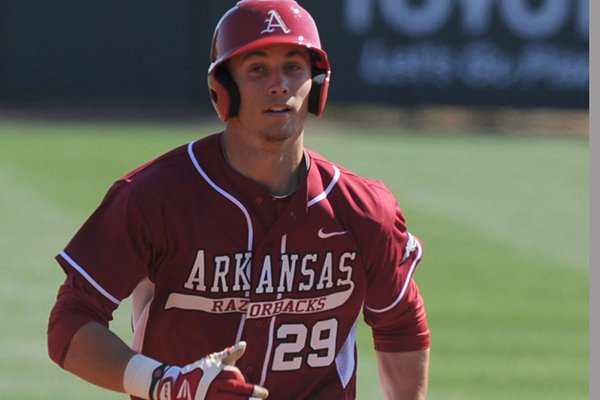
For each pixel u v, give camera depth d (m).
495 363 27.39
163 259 12.13
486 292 33.41
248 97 11.88
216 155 12.23
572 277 35.12
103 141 55.53
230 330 12.35
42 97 64.44
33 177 46.78
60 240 37.53
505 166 53.38
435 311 31.44
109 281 11.88
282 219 12.21
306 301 12.46
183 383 10.80
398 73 66.12
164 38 64.50
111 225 11.95
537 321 30.80
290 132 11.98
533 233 40.56
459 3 66.00
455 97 66.44
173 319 12.34
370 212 12.55
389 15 65.94
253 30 11.75
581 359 27.86
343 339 12.84
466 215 42.94
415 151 56.44
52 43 63.88
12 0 63.41
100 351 11.47
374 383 25.66
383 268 12.77
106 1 63.88
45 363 26.66
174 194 12.01
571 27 66.38
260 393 10.62
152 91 64.62
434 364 27.11
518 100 66.62
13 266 34.44
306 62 11.98
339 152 55.28
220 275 12.16
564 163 54.69
